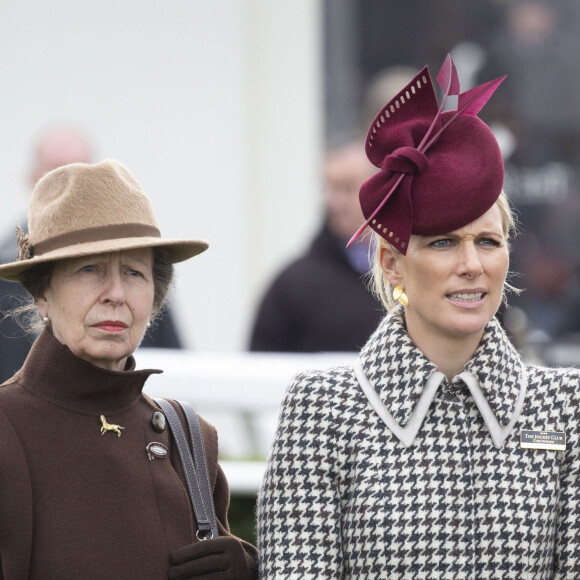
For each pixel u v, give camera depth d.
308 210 31.39
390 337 12.63
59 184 12.66
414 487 12.16
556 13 30.41
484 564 12.05
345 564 12.33
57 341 12.59
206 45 30.83
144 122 30.50
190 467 13.18
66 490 12.22
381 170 12.41
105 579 12.06
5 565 11.95
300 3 31.47
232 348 31.25
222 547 12.79
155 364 20.38
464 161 12.13
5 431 12.20
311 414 12.50
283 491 12.45
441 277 12.17
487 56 30.64
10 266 12.38
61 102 30.00
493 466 12.28
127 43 30.36
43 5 29.91
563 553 12.30
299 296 23.98
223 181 31.06
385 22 31.45
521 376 12.59
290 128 31.58
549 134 30.17
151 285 12.89
